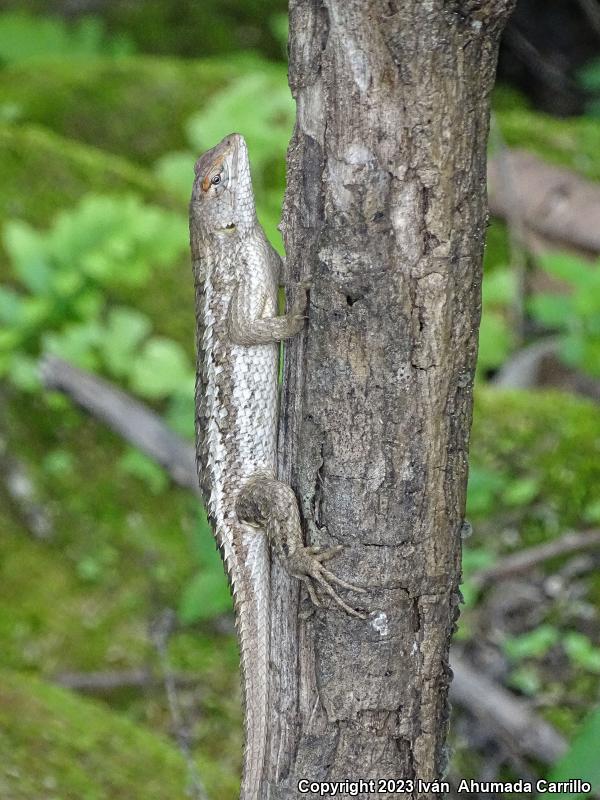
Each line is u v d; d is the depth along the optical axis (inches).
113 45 433.4
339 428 109.5
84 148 330.3
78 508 262.8
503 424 268.4
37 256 276.8
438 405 108.0
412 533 111.9
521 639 230.2
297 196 107.0
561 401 276.5
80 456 270.7
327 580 113.8
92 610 246.1
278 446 122.1
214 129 311.7
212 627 245.3
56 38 424.5
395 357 105.9
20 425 270.7
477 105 100.3
